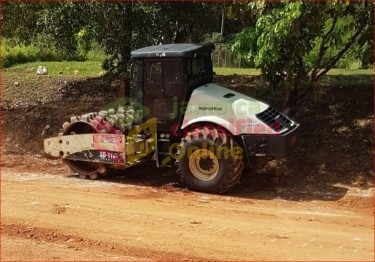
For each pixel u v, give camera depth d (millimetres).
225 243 6680
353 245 6648
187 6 12820
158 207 8297
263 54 9547
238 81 15375
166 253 6324
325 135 11547
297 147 11203
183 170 9375
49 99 15109
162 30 12547
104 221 7562
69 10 11977
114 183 9984
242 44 10000
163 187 9711
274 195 9250
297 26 9297
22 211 8031
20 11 13148
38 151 12688
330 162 10469
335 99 13070
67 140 10234
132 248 6504
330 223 7602
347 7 9766
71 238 6871
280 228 7324
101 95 15211
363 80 14578
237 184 9805
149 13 12086
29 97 15367
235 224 7477
